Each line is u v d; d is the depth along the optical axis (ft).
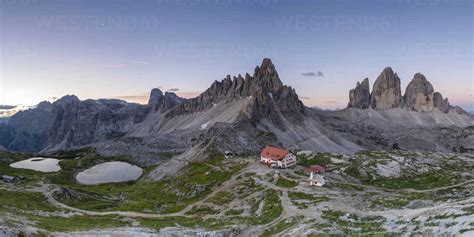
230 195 562.66
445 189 549.54
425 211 305.32
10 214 386.73
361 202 433.89
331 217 366.43
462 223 233.35
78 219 457.68
